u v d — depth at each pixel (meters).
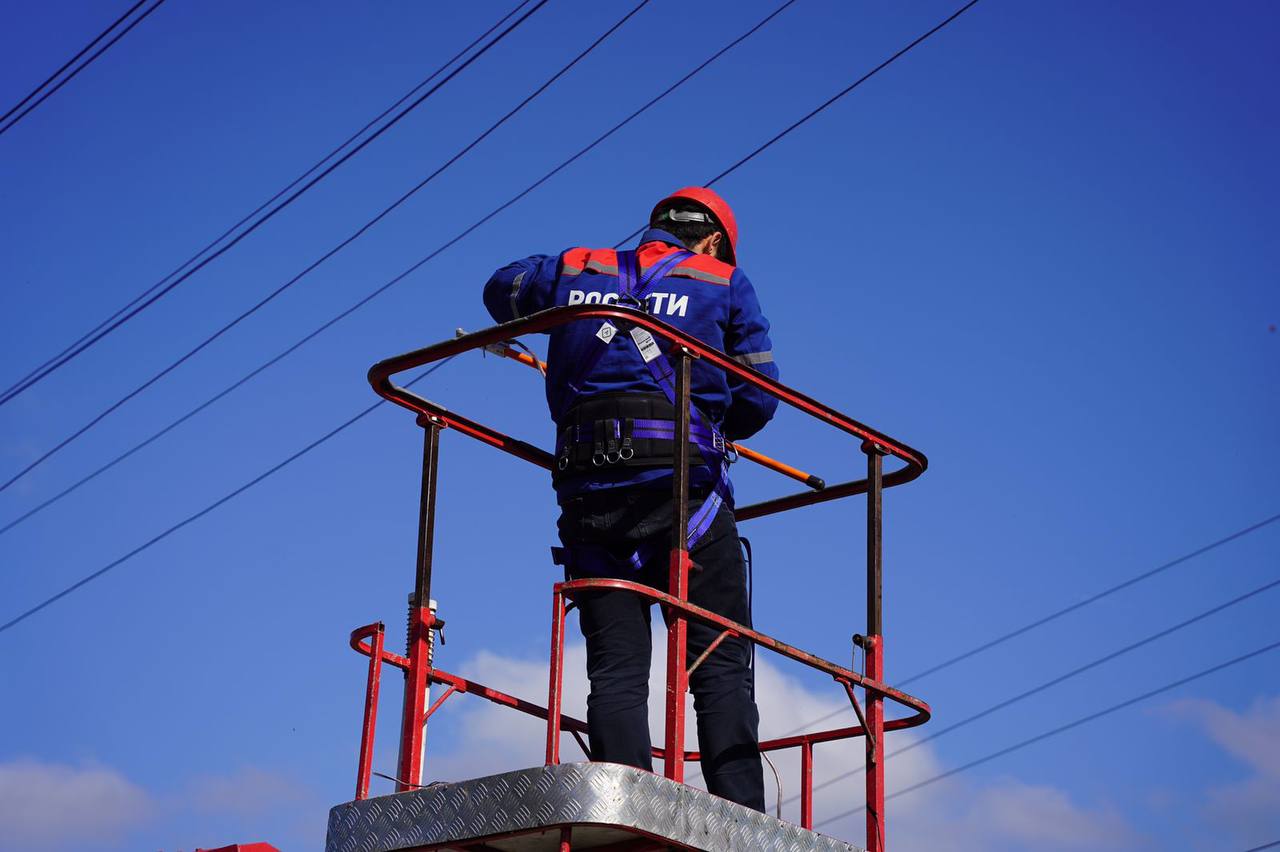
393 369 5.90
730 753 5.64
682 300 6.02
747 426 6.21
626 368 5.81
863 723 5.93
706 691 5.73
